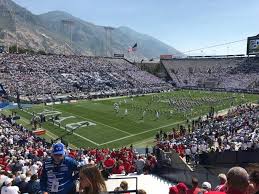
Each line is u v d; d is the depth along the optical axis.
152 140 47.25
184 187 8.97
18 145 32.22
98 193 5.07
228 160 18.09
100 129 53.25
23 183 11.73
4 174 14.08
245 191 4.99
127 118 61.41
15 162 19.81
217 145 34.88
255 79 111.31
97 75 107.50
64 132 51.00
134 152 33.09
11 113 63.22
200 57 142.38
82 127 54.16
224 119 52.69
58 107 70.94
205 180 16.52
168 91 105.88
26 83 86.75
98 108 70.94
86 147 44.00
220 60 132.25
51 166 6.65
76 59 115.19
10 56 101.00
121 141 46.91
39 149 28.61
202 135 39.28
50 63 105.12
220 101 81.38
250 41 117.44
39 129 51.91
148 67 144.12
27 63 99.75
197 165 18.91
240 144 31.58
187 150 27.47
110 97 88.38
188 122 56.75
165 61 139.12
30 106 70.38
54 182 6.55
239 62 126.38
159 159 23.33
